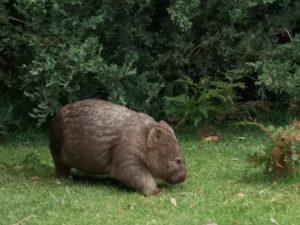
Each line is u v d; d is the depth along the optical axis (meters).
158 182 5.59
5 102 6.95
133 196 5.26
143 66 6.97
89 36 6.63
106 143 5.38
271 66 6.61
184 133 6.92
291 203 5.08
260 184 5.49
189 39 6.99
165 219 4.83
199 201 5.13
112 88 6.56
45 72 6.46
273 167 5.53
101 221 4.79
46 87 6.45
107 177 5.75
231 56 6.99
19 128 6.89
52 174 5.79
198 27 7.04
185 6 6.54
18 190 5.39
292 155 5.41
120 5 6.72
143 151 5.32
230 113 7.01
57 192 5.34
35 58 6.52
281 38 7.34
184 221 4.77
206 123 6.98
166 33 7.00
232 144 6.57
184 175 5.40
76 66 6.35
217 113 6.97
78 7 6.67
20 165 5.89
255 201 5.13
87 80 6.75
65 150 5.55
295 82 6.55
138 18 6.83
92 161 5.44
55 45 6.50
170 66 7.01
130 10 6.77
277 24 7.03
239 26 7.11
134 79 6.80
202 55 7.07
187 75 7.11
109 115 5.43
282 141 5.49
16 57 6.89
